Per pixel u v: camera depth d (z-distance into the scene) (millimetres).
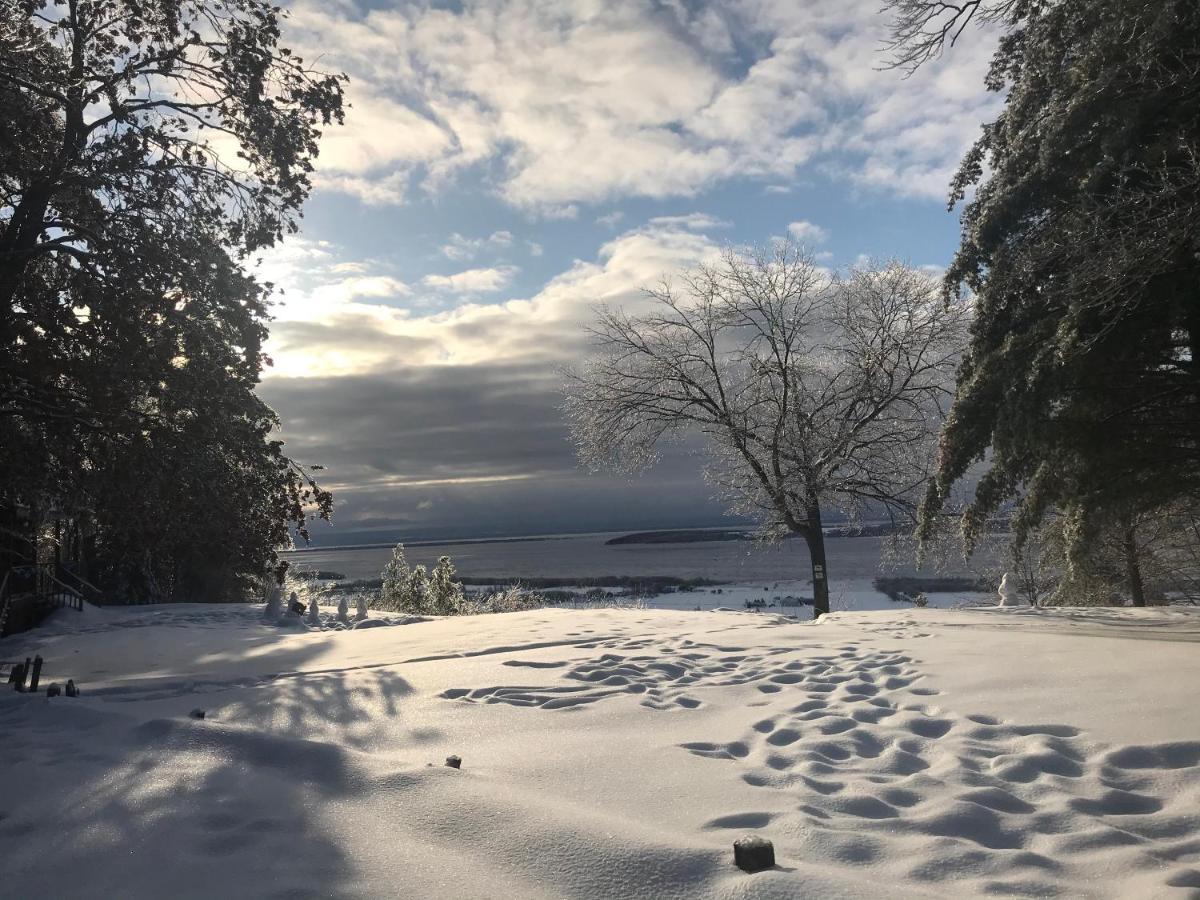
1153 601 27578
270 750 4879
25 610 18547
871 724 5652
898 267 28422
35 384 11688
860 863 3359
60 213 12297
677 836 3516
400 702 7031
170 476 11852
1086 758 4633
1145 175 10680
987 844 3559
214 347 11891
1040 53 13445
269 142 12484
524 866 3273
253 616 20312
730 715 6164
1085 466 13297
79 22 12406
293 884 3129
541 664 8719
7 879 3266
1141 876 3094
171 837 3627
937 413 27797
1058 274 12297
